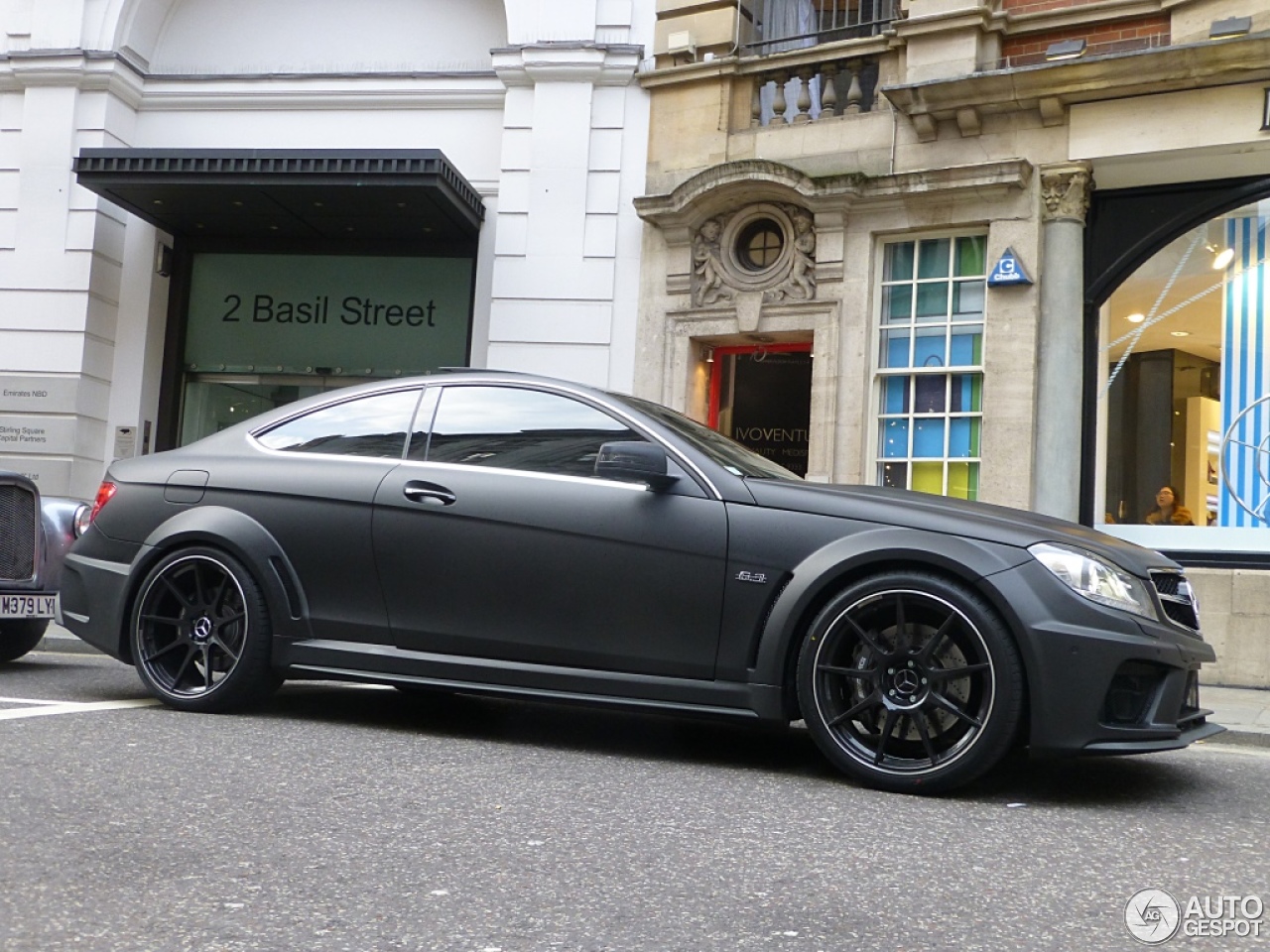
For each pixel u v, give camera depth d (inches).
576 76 462.0
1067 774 188.1
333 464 208.7
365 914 105.2
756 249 442.3
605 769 175.6
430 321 498.3
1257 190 385.4
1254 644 357.7
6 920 100.0
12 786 144.2
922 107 406.9
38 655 321.7
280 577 205.0
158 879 112.7
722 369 454.9
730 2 450.6
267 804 142.2
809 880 121.0
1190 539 385.7
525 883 116.0
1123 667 163.6
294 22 513.0
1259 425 379.9
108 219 500.4
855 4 444.1
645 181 457.4
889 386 421.7
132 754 167.2
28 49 501.7
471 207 467.5
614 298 455.8
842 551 172.9
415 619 196.9
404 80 491.5
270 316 510.3
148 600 213.8
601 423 195.9
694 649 180.1
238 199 457.4
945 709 165.5
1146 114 380.5
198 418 512.7
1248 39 355.3
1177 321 394.6
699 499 183.3
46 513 288.7
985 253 407.8
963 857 132.5
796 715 176.9
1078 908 114.7
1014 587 163.2
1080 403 396.5
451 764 172.6
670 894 114.2
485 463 198.5
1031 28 402.0
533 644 188.9
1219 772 201.2
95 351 494.9
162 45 520.4
